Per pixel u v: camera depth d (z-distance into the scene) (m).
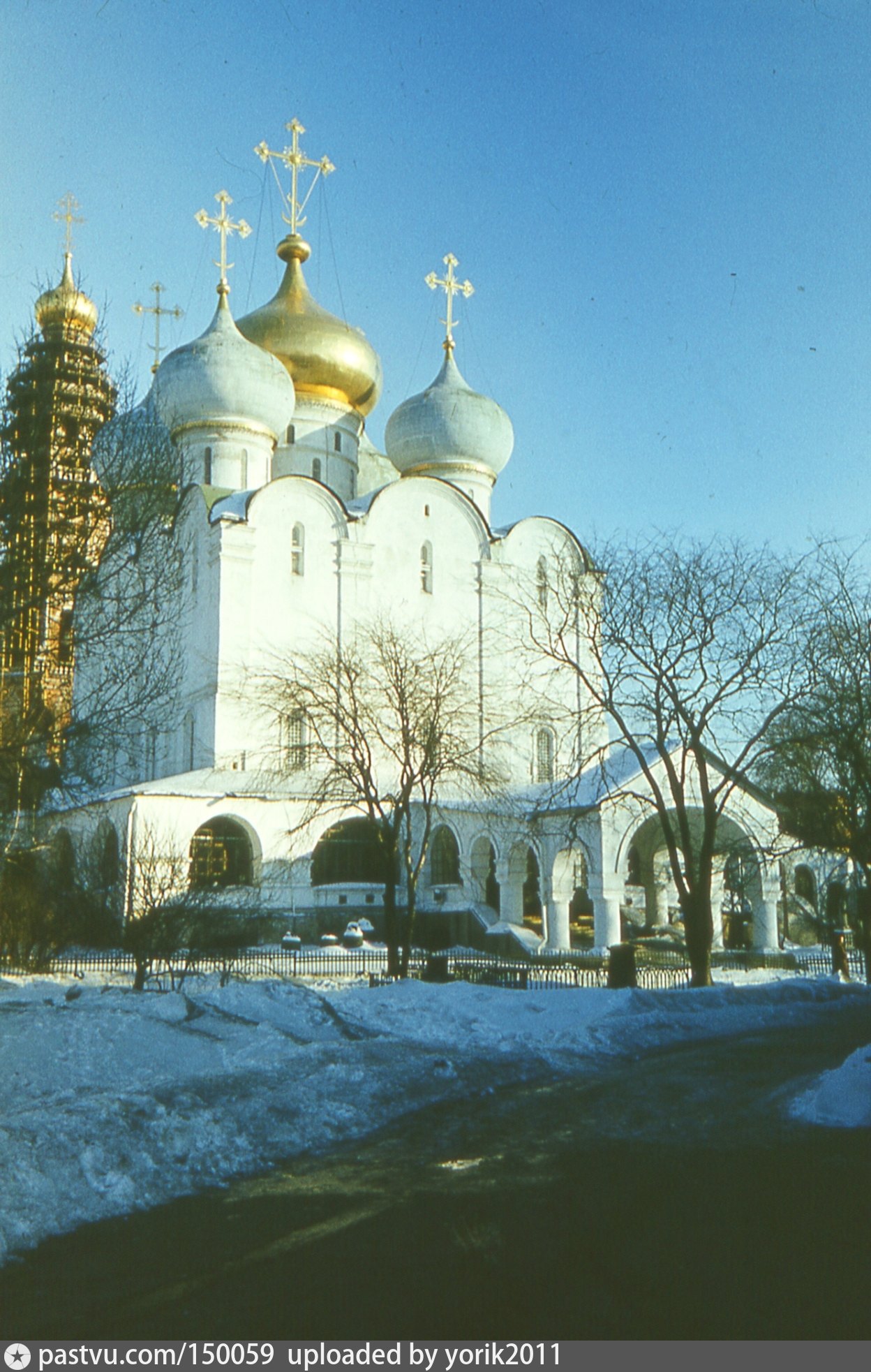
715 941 45.34
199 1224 9.10
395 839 34.31
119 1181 9.85
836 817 33.44
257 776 45.69
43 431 27.23
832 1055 18.12
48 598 26.89
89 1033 16.92
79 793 41.84
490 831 45.19
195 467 55.69
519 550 58.47
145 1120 11.19
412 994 23.27
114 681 29.77
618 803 39.97
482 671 55.72
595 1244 8.42
